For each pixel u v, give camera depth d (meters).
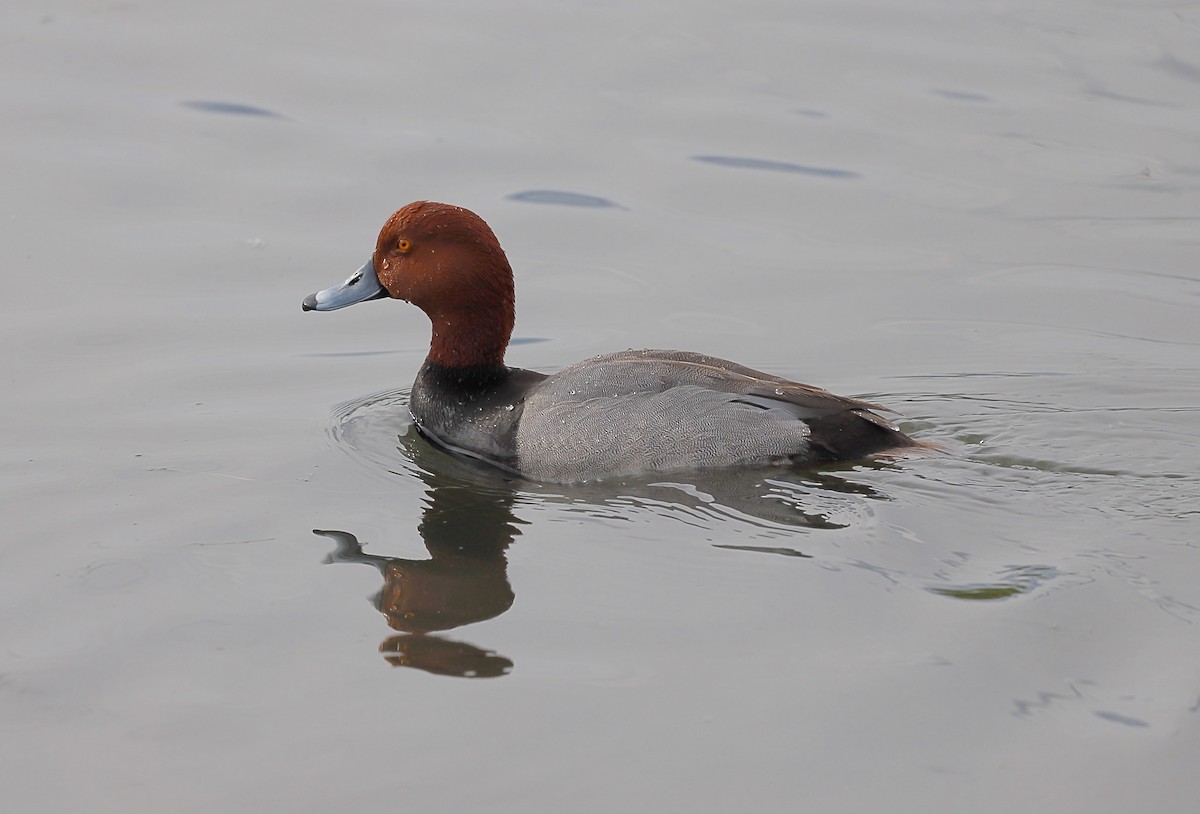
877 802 7.30
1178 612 8.93
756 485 11.06
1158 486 10.94
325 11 21.86
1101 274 15.50
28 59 19.98
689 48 20.83
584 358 13.96
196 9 21.81
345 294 12.58
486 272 12.02
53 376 13.23
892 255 16.06
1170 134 18.28
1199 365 13.49
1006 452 11.61
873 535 10.15
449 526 10.53
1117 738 7.73
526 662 8.61
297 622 9.13
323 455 11.84
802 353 14.07
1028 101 19.22
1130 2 22.22
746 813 7.24
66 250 15.77
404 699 8.24
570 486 11.32
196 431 12.25
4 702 8.25
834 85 19.80
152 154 17.83
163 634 8.98
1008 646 8.59
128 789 7.48
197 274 15.41
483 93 19.56
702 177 17.73
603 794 7.37
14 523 10.45
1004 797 7.31
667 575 9.67
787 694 8.20
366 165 17.75
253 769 7.62
